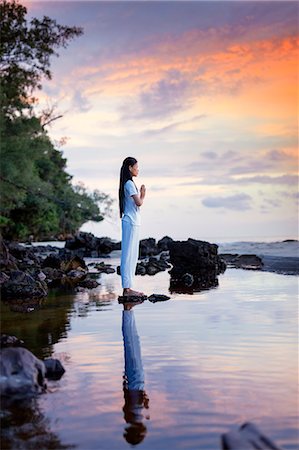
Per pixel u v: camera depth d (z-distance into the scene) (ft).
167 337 20.08
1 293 34.88
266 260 61.62
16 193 95.91
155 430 11.05
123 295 31.94
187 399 12.87
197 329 21.45
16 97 91.97
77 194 134.72
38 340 20.20
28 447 10.43
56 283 43.78
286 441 10.34
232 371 15.17
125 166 33.78
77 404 12.73
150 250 87.81
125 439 10.68
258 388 13.58
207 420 11.50
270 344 18.37
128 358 17.08
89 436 10.86
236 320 23.29
